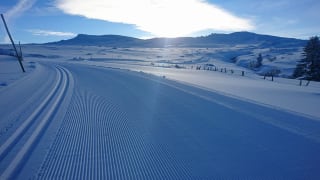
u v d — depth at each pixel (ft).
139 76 97.45
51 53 444.55
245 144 27.73
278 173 21.48
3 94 61.11
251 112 41.19
